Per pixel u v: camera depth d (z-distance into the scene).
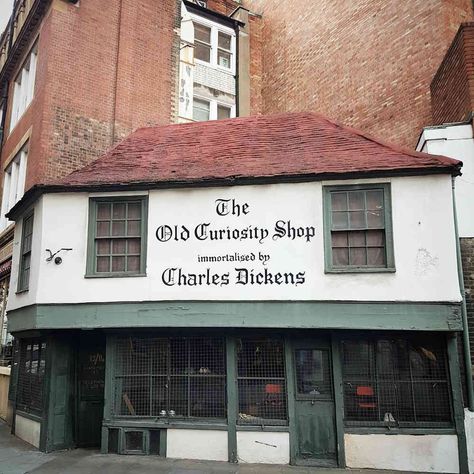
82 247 9.19
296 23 18.72
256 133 10.99
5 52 17.97
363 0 15.41
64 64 13.18
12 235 13.45
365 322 8.16
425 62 12.92
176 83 15.76
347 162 8.92
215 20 19.31
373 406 8.40
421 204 8.35
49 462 8.54
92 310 8.93
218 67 18.95
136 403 9.15
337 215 8.66
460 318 7.93
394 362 8.48
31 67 14.78
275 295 8.49
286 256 8.59
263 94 20.22
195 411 8.94
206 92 18.36
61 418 9.59
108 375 9.22
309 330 8.73
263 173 8.89
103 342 10.20
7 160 15.41
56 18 13.27
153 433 8.98
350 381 8.51
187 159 10.18
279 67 19.41
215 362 9.05
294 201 8.77
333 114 16.23
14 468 8.19
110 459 8.67
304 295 8.41
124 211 9.34
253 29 20.58
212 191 9.05
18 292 10.23
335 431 8.38
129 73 14.50
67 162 12.70
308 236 8.60
